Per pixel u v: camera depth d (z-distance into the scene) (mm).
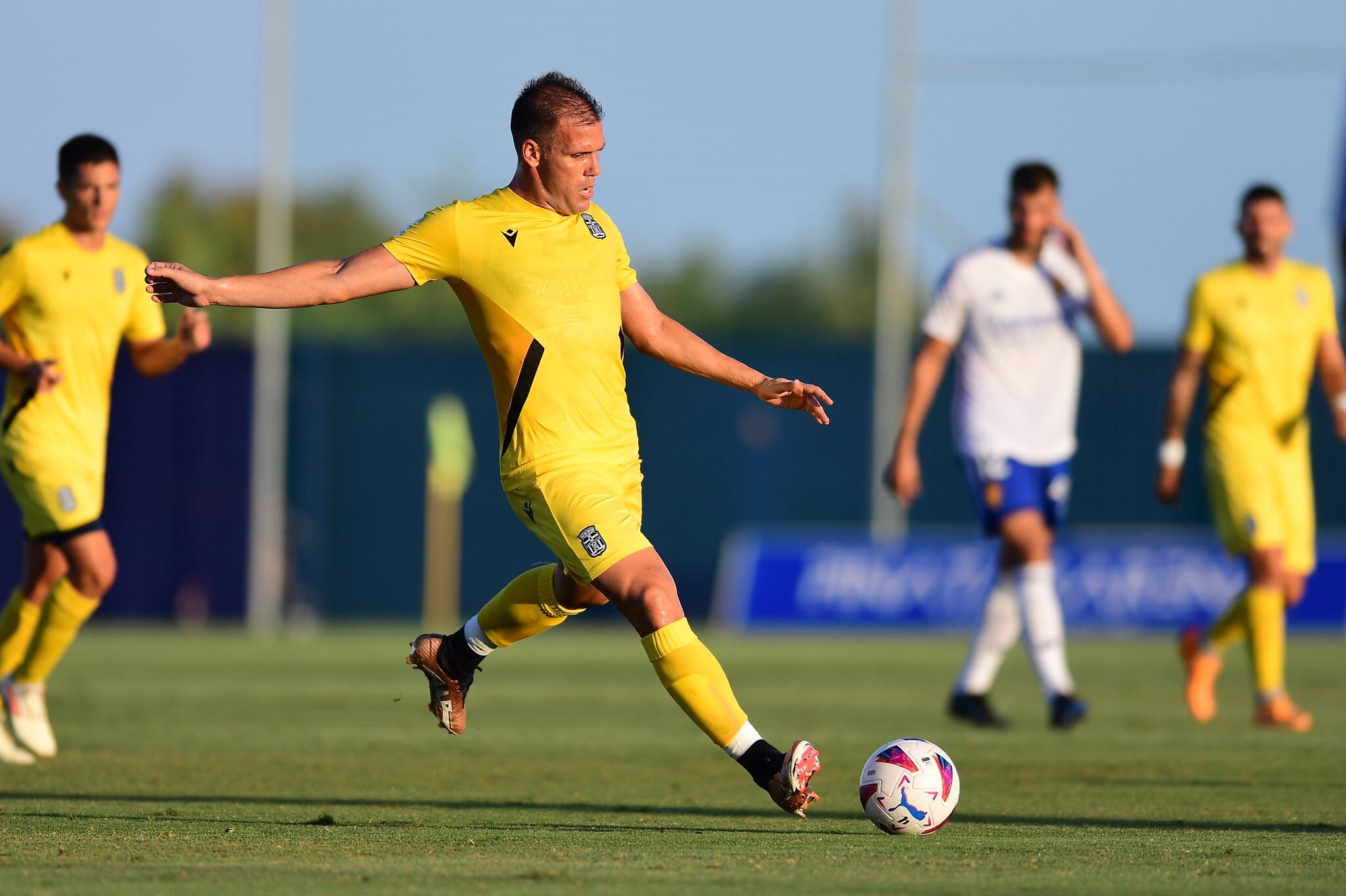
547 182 19875
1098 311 36344
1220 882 16031
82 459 28297
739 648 70750
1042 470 36344
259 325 92688
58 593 28234
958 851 18266
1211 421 35469
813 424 98562
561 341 19531
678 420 99625
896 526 93438
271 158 94875
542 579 21000
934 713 40094
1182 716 39812
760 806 23234
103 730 34562
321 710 39750
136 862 16984
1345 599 77750
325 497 102062
